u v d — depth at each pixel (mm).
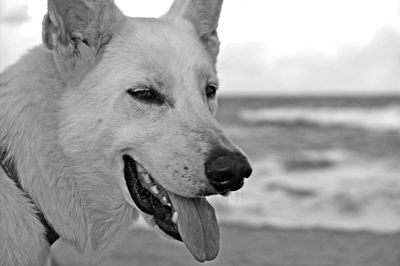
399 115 9383
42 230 880
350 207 2881
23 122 882
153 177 906
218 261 1884
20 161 875
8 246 854
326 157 4785
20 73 899
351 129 7242
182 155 895
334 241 2197
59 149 893
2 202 857
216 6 1036
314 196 3150
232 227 2471
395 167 4055
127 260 1842
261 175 3924
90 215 916
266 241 2189
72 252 1879
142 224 2490
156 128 913
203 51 982
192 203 911
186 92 934
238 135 7027
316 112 11281
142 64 928
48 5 898
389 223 2535
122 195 922
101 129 909
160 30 964
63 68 904
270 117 10016
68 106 901
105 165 913
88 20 927
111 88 917
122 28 948
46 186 885
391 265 1860
